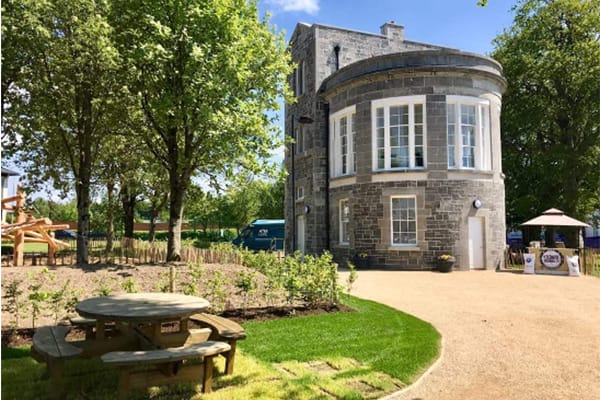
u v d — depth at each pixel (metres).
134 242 18.05
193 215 41.56
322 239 22.91
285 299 10.32
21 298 8.77
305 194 24.97
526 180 30.33
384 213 19.23
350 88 20.80
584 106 27.02
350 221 20.48
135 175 22.39
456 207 18.58
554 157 27.06
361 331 7.88
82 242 13.27
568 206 27.08
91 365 5.80
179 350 4.82
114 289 9.86
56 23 11.28
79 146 13.59
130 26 12.30
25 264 15.45
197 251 14.16
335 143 22.09
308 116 24.56
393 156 19.58
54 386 4.74
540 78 27.34
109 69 11.52
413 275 16.70
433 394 5.20
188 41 11.54
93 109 12.93
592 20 26.03
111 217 23.62
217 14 12.02
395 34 25.97
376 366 6.04
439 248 18.44
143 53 11.15
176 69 12.10
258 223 34.75
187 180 14.32
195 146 13.05
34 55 11.21
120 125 13.80
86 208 13.38
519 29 30.03
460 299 11.52
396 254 18.94
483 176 19.16
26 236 17.48
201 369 5.19
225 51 11.85
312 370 5.93
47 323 7.89
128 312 5.20
